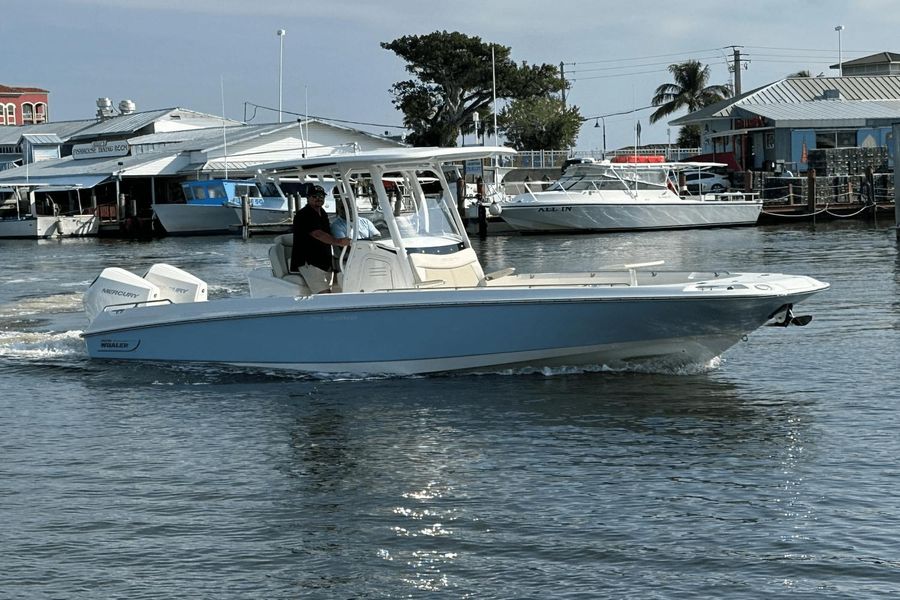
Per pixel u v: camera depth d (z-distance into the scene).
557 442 13.84
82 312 28.05
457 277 17.94
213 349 18.22
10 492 12.43
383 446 13.88
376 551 10.49
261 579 9.95
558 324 16.53
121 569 10.20
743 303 16.03
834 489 11.72
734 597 9.30
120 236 76.62
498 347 16.84
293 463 13.30
